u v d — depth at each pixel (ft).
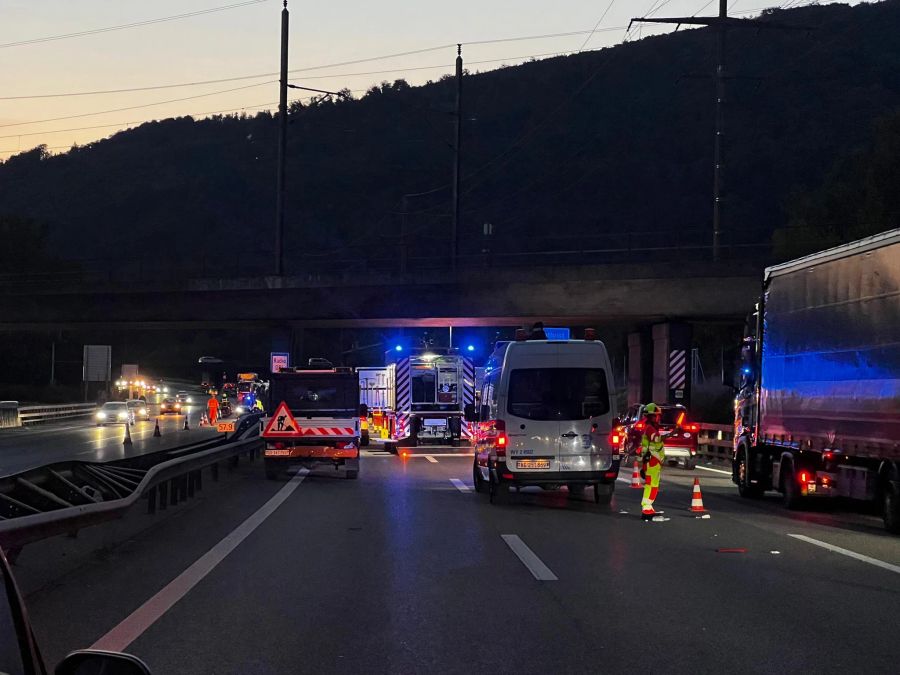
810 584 33.81
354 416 82.38
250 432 99.86
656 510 57.98
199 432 173.68
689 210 523.29
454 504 60.80
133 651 24.40
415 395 123.03
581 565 37.63
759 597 31.48
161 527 48.93
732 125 556.10
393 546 42.47
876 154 172.45
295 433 80.74
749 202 490.08
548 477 59.16
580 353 60.54
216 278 168.14
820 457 58.34
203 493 66.95
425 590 32.48
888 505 48.11
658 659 23.71
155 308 173.06
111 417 205.57
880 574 35.96
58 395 316.60
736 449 70.28
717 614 28.86
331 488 72.49
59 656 23.76
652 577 35.04
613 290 148.87
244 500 63.26
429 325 175.22
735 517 55.01
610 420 60.03
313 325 176.65
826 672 22.56
